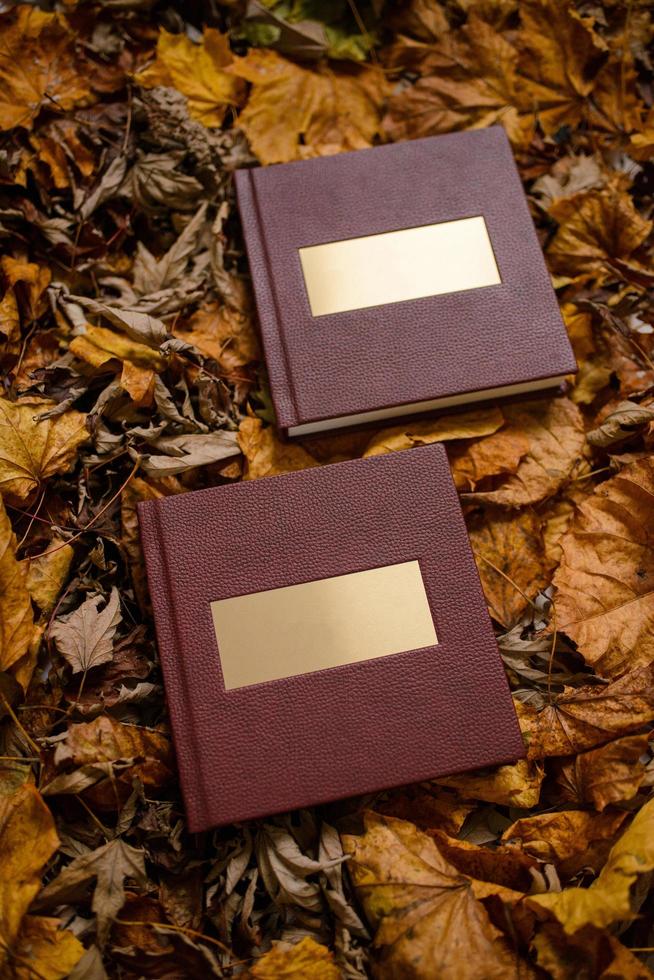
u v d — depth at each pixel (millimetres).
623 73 1192
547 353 1094
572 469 1113
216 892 1016
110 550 1087
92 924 995
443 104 1199
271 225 1111
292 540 1042
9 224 1131
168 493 1093
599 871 1026
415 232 1117
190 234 1145
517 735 1015
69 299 1117
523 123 1199
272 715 1008
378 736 1010
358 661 1021
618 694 1045
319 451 1116
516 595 1088
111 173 1144
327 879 1006
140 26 1191
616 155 1216
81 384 1102
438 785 1047
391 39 1225
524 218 1125
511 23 1229
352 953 991
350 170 1129
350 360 1084
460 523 1052
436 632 1030
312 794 998
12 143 1133
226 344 1132
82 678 1042
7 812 988
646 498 1082
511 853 1015
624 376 1139
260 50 1193
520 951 992
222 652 1019
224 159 1169
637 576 1076
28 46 1130
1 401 1061
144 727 1032
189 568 1032
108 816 1027
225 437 1107
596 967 978
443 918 979
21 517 1079
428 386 1083
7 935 957
